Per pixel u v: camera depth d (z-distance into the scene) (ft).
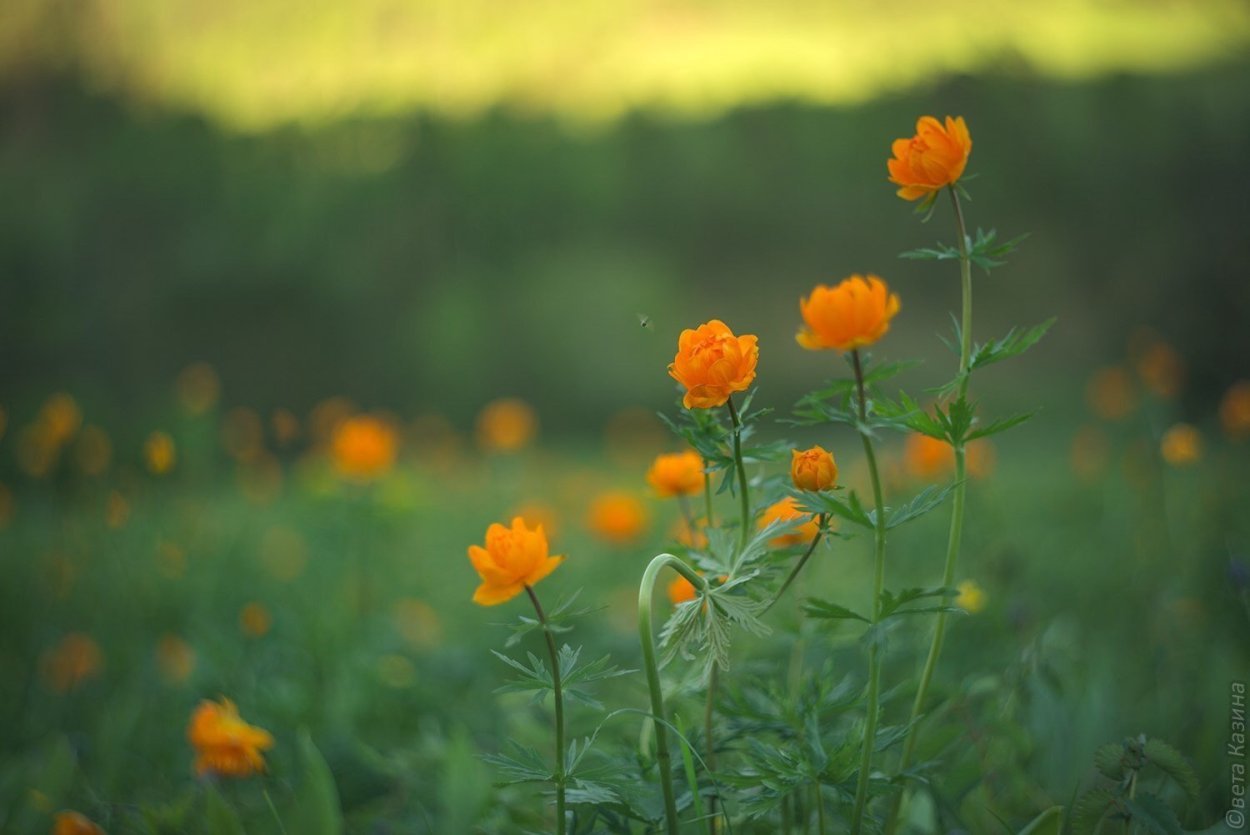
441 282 55.11
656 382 48.52
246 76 69.46
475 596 4.26
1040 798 5.66
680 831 4.52
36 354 51.31
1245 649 7.69
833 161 55.16
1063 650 7.31
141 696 9.32
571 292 51.60
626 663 8.45
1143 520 13.10
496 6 70.38
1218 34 61.93
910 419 4.30
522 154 58.18
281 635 11.05
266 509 19.70
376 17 71.36
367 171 59.93
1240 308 45.21
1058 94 54.95
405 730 8.30
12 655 11.87
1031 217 52.26
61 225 55.52
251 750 5.84
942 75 58.39
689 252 54.95
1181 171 50.39
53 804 7.00
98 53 70.08
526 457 28.58
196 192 58.85
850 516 4.17
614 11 69.67
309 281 54.75
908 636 7.47
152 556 14.30
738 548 4.46
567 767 4.22
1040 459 25.41
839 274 53.16
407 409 50.93
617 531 9.70
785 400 34.88
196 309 53.98
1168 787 5.83
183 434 17.44
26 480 23.45
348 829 6.24
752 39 67.00
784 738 4.67
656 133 57.93
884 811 5.15
